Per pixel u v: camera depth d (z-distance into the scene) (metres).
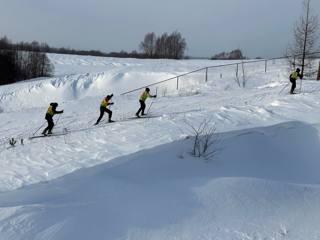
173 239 5.83
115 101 27.50
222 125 13.98
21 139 16.33
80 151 12.80
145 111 20.92
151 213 6.51
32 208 6.20
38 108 29.02
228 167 9.90
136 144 12.36
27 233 5.50
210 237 5.91
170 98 26.42
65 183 8.22
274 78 32.16
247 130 12.66
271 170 10.41
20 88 42.72
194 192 7.38
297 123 13.73
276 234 6.03
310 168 10.95
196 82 37.16
